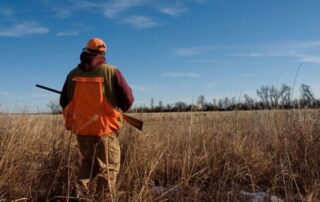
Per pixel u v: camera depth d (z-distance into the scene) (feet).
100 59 16.49
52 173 17.19
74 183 16.67
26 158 18.29
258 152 21.83
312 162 19.13
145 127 22.97
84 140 16.43
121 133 20.68
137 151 19.42
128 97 16.33
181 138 22.90
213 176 18.42
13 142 17.93
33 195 16.40
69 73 16.96
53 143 18.69
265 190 18.29
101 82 16.19
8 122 20.01
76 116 16.37
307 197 15.15
